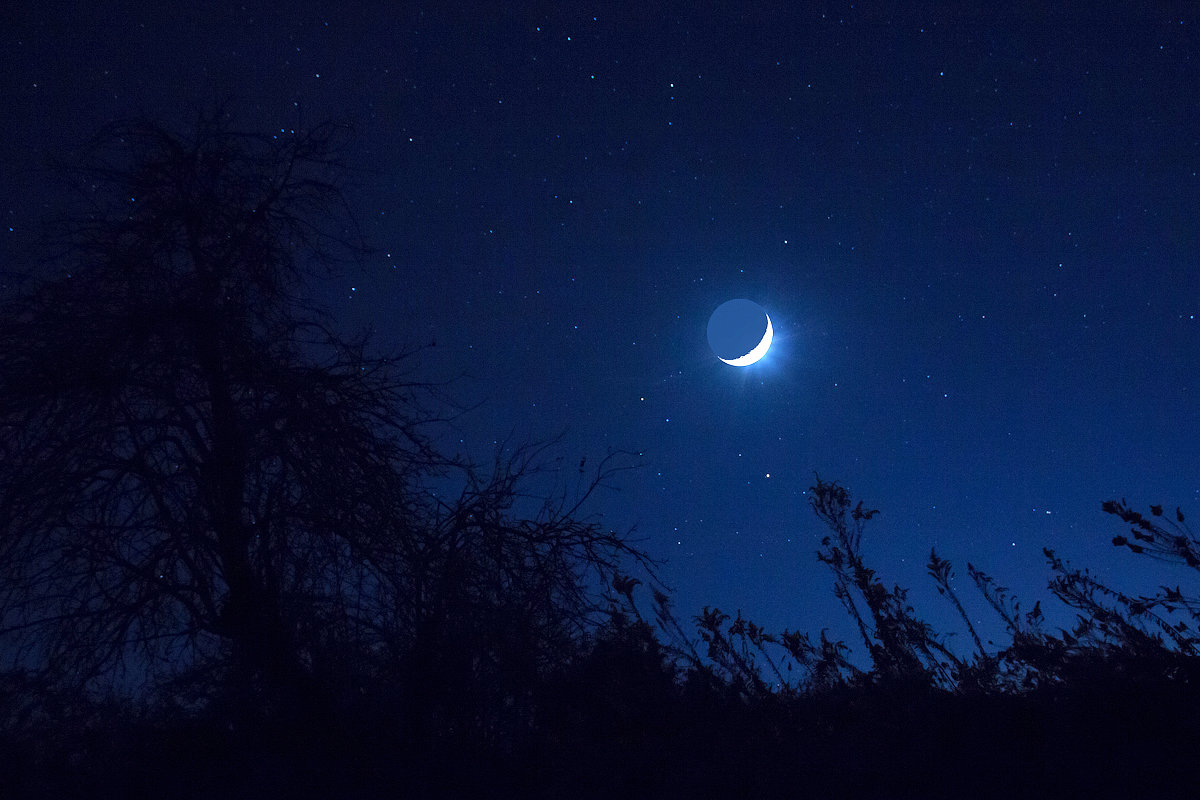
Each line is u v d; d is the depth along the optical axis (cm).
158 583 541
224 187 631
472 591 586
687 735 507
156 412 579
